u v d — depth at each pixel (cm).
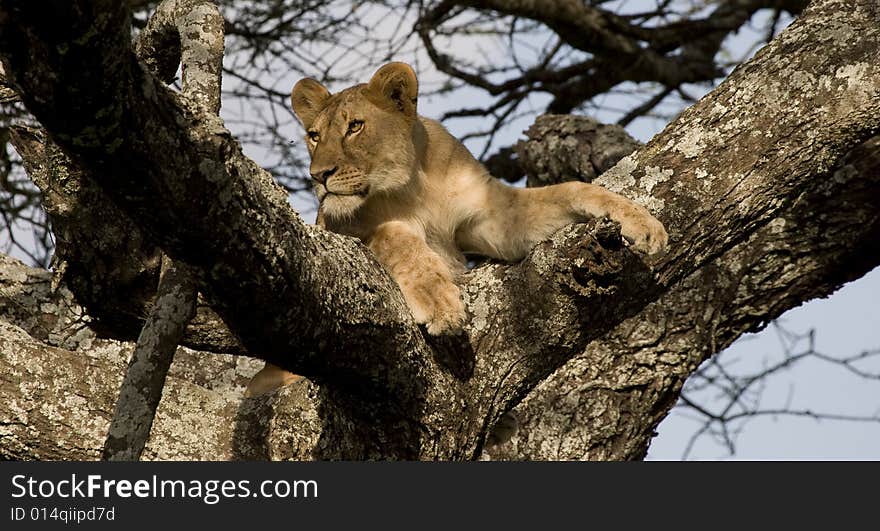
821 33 698
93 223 725
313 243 554
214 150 466
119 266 748
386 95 899
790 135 680
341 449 679
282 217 519
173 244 484
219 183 471
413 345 626
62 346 908
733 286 908
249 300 518
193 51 592
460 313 666
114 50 395
